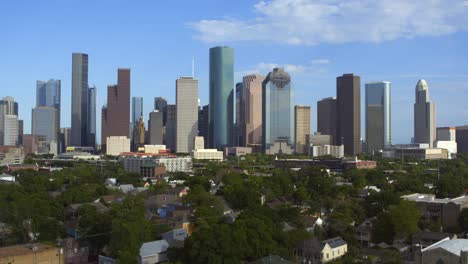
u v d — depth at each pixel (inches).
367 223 7283.5
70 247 6328.7
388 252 6048.2
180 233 6441.9
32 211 7229.3
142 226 6107.3
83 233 6510.8
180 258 5393.7
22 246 5807.1
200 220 7224.4
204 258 5093.5
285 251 5556.1
